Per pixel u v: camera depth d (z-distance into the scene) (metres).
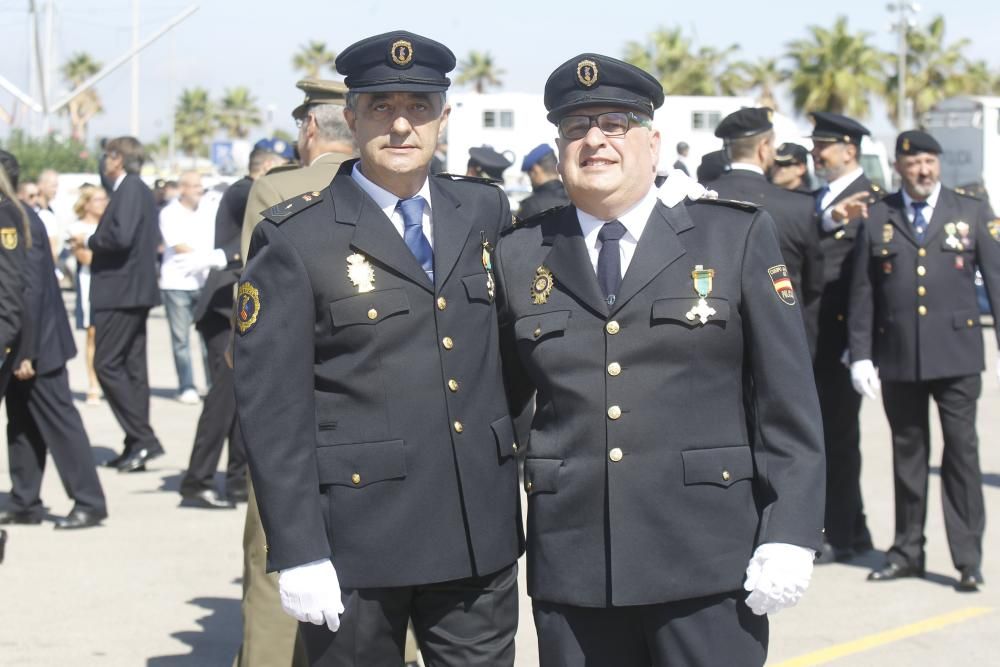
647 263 3.04
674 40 58.31
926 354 5.98
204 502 7.74
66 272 20.81
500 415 3.26
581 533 3.03
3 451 9.58
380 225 3.18
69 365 14.95
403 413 3.12
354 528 3.11
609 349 3.03
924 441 6.24
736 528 3.01
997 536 7.07
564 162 3.10
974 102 26.95
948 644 5.27
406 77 3.13
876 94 54.25
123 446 9.70
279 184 4.26
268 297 3.12
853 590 6.07
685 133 18.41
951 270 6.01
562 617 3.08
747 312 3.04
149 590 6.03
